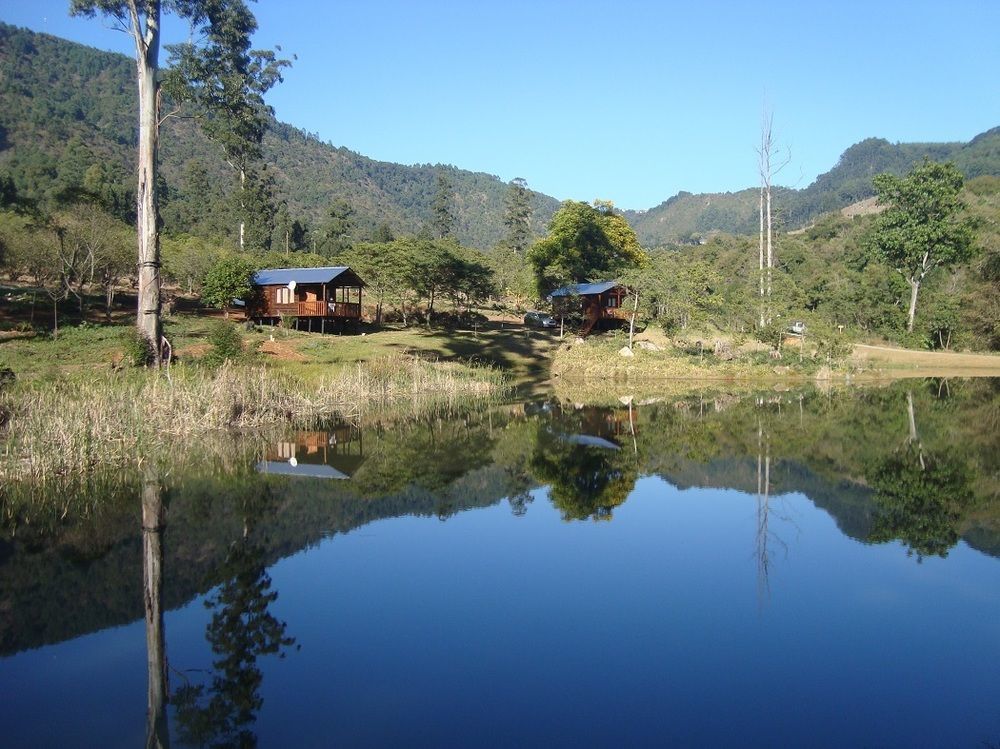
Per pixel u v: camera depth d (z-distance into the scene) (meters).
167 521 11.80
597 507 13.02
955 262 54.84
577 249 55.66
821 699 6.30
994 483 14.84
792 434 21.02
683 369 37.78
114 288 41.28
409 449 18.56
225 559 10.05
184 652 7.29
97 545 10.59
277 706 6.21
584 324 48.09
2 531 11.20
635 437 20.58
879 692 6.41
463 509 12.78
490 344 43.69
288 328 38.62
